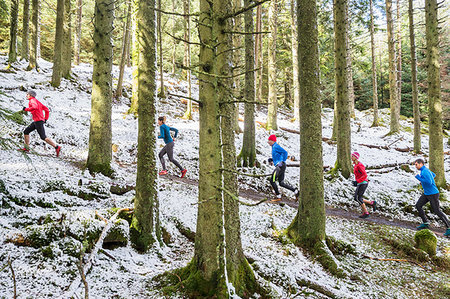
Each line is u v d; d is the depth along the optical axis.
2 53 20.11
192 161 10.02
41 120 6.92
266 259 4.28
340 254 5.10
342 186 9.31
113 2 6.55
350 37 22.06
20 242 3.32
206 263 2.90
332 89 26.39
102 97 6.48
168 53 26.50
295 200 8.47
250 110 10.16
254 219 5.73
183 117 15.45
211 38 2.70
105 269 3.38
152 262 3.80
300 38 5.14
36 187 4.65
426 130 20.91
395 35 24.55
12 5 16.03
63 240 3.47
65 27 16.20
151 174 4.19
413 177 10.99
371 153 14.90
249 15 9.62
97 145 6.45
